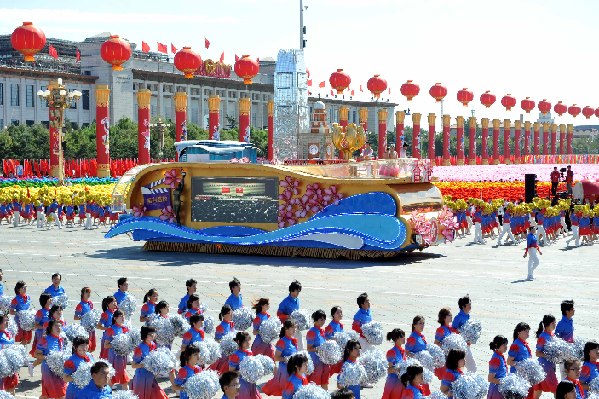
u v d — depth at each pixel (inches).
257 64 3836.1
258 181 1915.6
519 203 2416.3
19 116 7027.6
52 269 1716.3
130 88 7687.0
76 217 3048.7
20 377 911.0
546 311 1254.3
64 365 728.3
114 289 1453.0
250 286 1489.9
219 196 1956.2
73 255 1956.2
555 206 2338.8
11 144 5610.2
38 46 3474.4
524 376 713.0
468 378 668.7
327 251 1889.8
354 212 1840.6
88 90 7544.3
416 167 1886.1
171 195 1996.8
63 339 808.9
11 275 1630.2
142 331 746.2
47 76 7140.8
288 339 784.9
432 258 1908.2
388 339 752.3
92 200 2684.5
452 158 7322.8
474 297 1379.2
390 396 729.0
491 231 2353.6
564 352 746.8
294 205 1893.5
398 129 5767.7
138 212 2028.8
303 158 2536.9
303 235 1862.7
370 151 2188.7
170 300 1349.7
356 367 706.8
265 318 881.5
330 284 1513.3
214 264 1792.6
